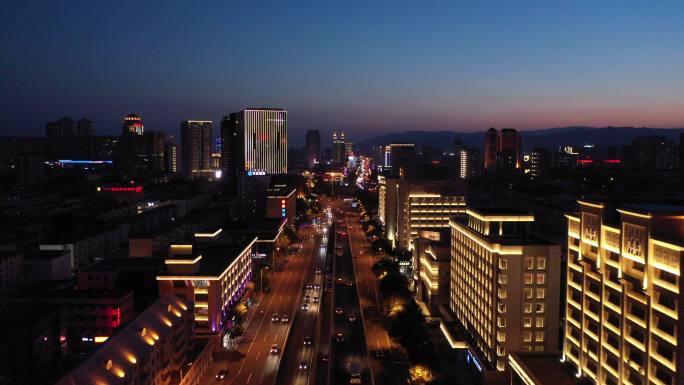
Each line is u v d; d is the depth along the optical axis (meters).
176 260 196.12
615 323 115.69
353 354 182.75
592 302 125.44
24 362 163.12
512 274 156.25
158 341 138.00
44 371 168.00
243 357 181.38
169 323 149.75
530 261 156.12
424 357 166.50
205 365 169.75
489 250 162.38
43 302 188.38
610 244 117.75
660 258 99.81
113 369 117.31
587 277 127.44
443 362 178.75
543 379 128.62
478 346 173.38
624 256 110.81
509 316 157.00
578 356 131.38
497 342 158.00
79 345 199.38
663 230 101.69
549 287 156.50
